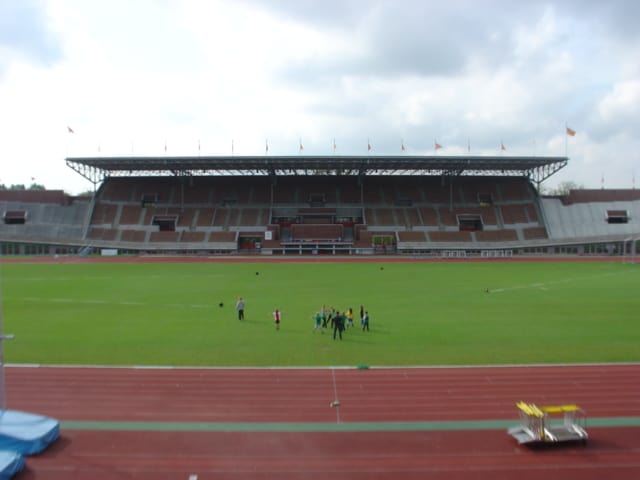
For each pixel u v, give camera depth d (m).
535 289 41.12
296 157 85.75
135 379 16.64
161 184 102.25
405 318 27.83
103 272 55.53
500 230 92.75
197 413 13.97
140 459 11.52
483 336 23.08
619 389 15.81
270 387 15.94
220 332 23.97
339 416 13.80
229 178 104.31
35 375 16.98
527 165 92.44
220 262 70.94
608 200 96.75
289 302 34.00
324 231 90.44
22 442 11.62
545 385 16.17
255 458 11.58
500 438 12.59
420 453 11.86
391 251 89.00
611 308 31.27
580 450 12.01
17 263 67.50
